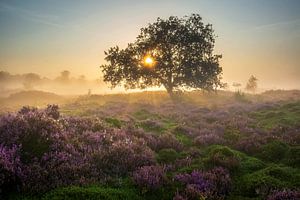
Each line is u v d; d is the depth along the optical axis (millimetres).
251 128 17875
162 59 47500
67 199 6637
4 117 10648
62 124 12375
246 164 10469
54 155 8844
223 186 8250
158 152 12266
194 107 33875
